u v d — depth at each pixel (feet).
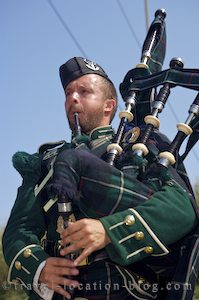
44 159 12.75
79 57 13.35
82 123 12.86
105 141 12.59
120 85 14.42
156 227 10.61
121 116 12.51
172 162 11.27
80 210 11.30
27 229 12.07
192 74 12.41
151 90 13.80
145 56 14.08
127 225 10.55
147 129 11.90
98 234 10.40
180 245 11.24
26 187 12.44
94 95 12.92
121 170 11.54
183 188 11.41
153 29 14.64
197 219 11.06
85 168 10.93
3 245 12.16
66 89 13.25
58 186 10.56
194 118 12.23
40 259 11.32
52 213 12.01
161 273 11.47
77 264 10.44
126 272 11.20
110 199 10.85
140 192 10.98
